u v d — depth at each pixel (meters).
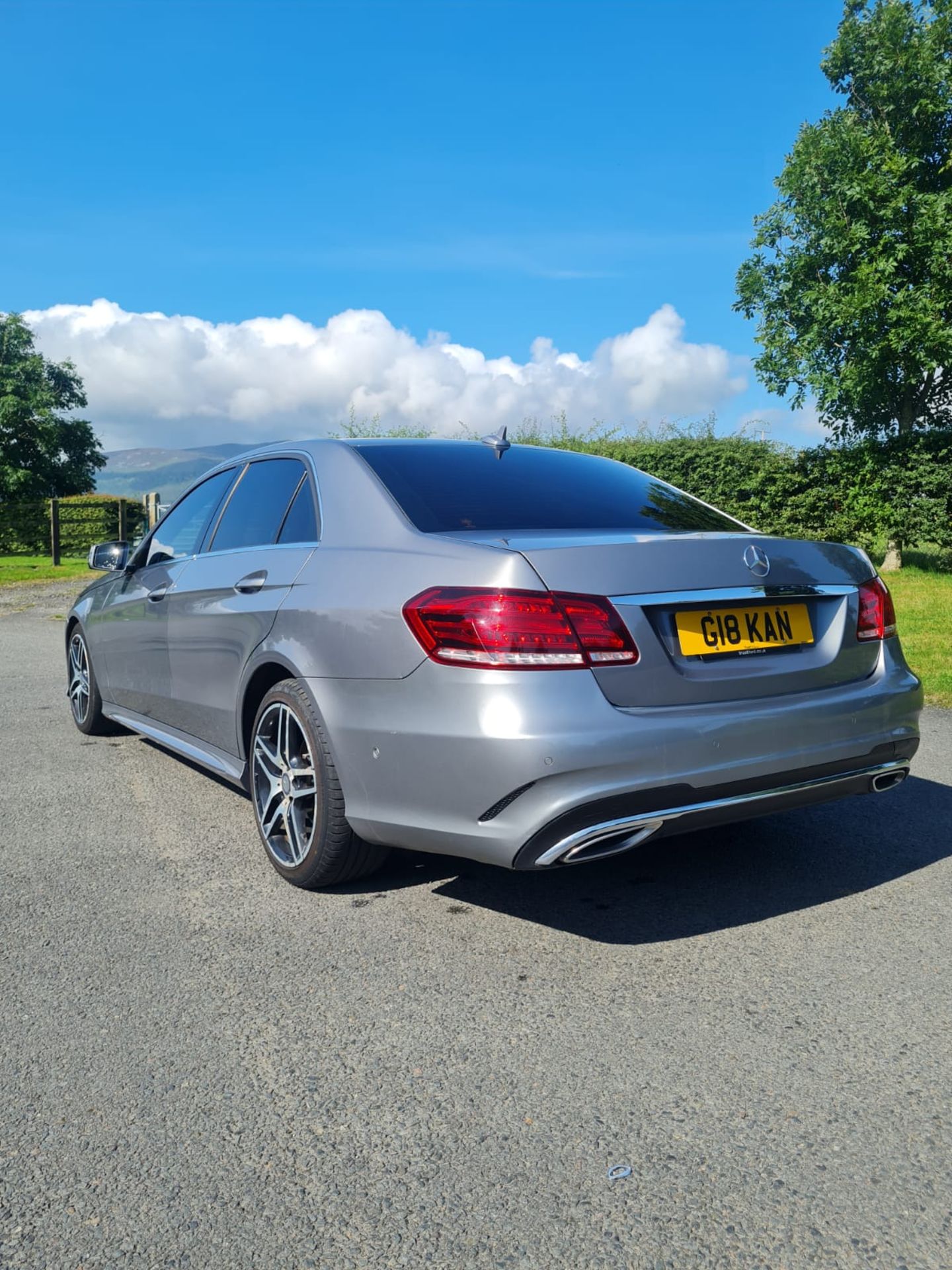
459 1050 2.31
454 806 2.70
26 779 4.82
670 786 2.63
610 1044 2.32
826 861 3.54
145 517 26.27
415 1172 1.87
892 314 13.48
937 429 13.78
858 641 3.16
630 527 3.25
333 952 2.84
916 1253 1.64
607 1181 1.83
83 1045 2.35
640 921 3.03
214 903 3.22
